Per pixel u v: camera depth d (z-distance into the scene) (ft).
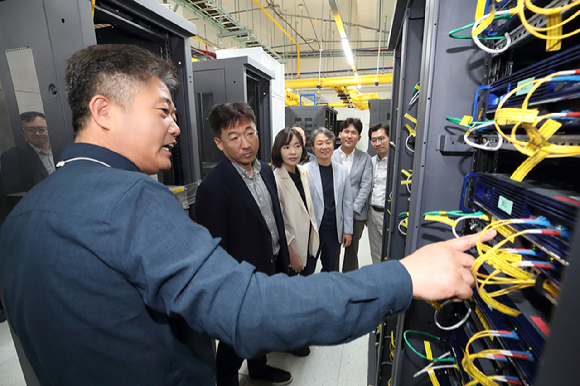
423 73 2.19
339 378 4.61
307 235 5.14
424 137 2.16
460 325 2.06
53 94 2.71
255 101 7.96
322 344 1.11
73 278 1.19
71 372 1.31
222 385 3.64
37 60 2.68
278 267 4.56
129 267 1.14
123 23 3.47
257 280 1.14
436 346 2.61
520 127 1.49
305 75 24.61
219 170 3.67
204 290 1.07
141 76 1.44
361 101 20.18
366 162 7.08
